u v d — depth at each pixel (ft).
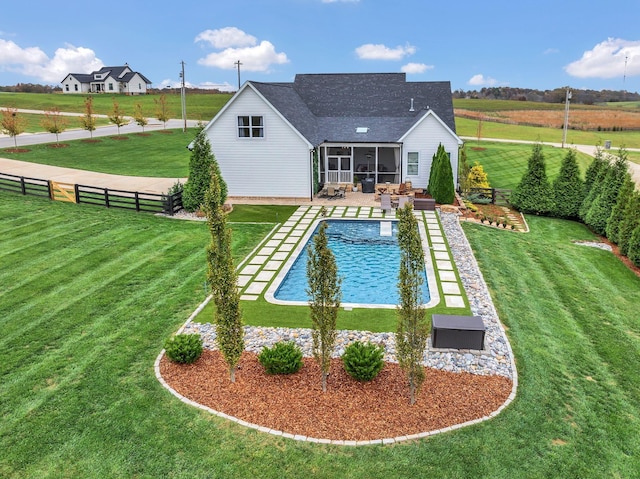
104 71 391.04
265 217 79.00
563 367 35.53
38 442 26.86
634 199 62.44
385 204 82.64
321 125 102.89
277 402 30.30
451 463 25.45
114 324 40.96
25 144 139.74
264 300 46.88
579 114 297.12
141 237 64.85
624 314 46.26
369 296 49.39
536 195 83.20
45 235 63.77
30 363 34.78
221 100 321.11
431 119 93.15
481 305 45.42
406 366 30.01
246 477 24.54
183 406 29.81
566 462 25.86
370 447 26.50
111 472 24.85
